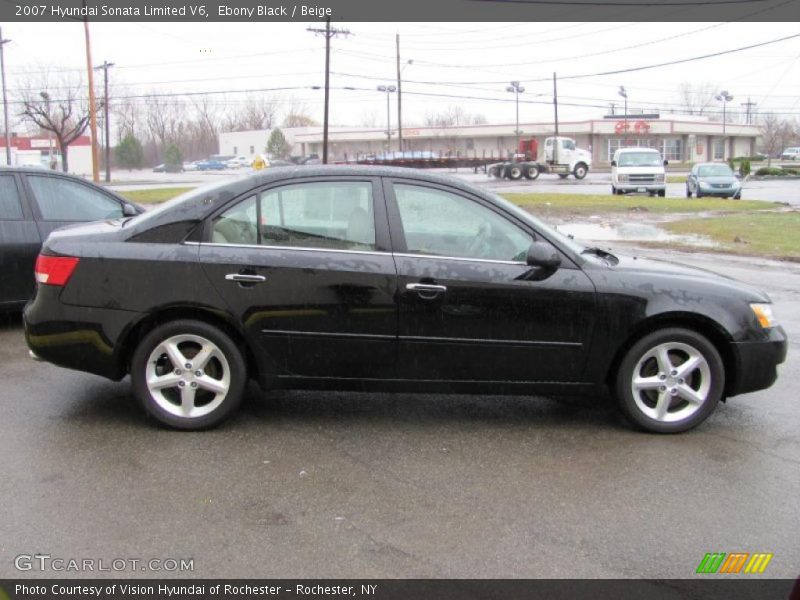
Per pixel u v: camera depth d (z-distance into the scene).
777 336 5.02
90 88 41.53
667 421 4.95
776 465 4.48
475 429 5.01
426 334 4.75
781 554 3.47
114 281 4.71
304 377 4.83
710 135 90.00
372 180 4.87
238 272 4.68
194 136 97.75
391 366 4.81
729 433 5.01
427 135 85.69
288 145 89.06
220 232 4.79
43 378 5.89
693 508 3.90
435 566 3.31
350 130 88.31
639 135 83.31
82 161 77.31
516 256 4.86
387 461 4.44
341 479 4.18
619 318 4.79
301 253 4.74
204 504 3.84
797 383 6.14
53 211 7.41
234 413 5.16
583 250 5.12
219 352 4.76
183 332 4.72
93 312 4.72
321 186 4.84
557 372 4.87
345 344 4.75
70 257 4.74
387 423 5.08
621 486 4.15
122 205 8.03
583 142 82.38
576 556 3.42
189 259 4.70
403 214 4.84
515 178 51.97
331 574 3.24
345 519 3.72
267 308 4.70
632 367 4.88
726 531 3.67
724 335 4.90
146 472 4.21
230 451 4.53
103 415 5.09
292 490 4.02
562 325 4.79
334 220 4.82
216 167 83.38
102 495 3.92
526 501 3.95
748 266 12.88
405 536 3.56
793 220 20.91
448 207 4.87
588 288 4.78
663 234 18.06
